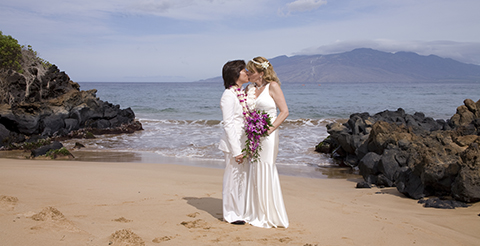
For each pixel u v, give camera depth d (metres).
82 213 3.81
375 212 5.29
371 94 69.31
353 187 8.24
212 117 30.14
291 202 5.61
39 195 4.66
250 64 4.03
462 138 8.12
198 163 11.75
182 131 20.03
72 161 11.23
